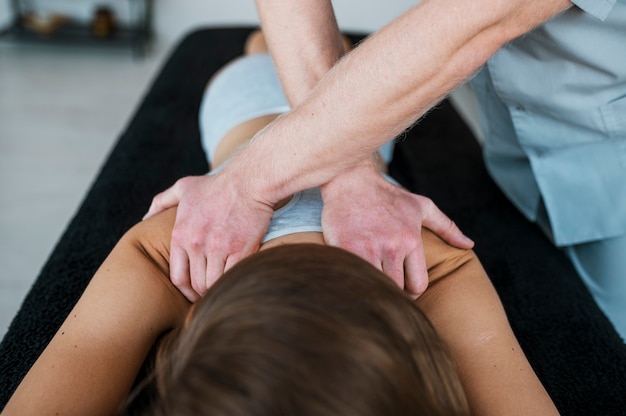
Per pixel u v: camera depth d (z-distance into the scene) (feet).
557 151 4.43
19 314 3.77
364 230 3.03
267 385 1.65
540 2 2.61
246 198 3.14
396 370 1.77
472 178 5.84
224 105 4.91
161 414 1.76
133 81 11.90
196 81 7.01
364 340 1.77
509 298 4.39
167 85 6.88
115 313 2.87
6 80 11.34
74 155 9.37
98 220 4.67
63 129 10.00
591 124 4.10
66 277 4.04
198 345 1.84
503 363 2.85
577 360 3.88
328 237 3.04
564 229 4.58
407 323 1.94
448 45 2.66
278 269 1.96
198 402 1.66
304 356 1.70
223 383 1.67
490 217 5.31
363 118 2.88
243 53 7.73
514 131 4.86
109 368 2.71
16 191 8.39
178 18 13.20
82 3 13.19
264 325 1.78
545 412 2.68
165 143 5.86
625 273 4.51
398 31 2.76
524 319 4.20
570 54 3.76
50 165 9.05
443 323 3.07
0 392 3.22
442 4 2.65
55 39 12.51
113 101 11.07
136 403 2.04
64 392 2.56
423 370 1.88
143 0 12.82
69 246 4.35
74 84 11.51
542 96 4.11
